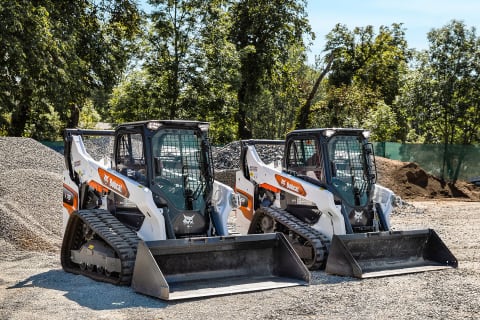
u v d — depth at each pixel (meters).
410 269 10.30
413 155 33.44
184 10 33.22
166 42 33.25
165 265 8.54
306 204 11.34
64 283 9.05
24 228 12.03
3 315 7.15
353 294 8.48
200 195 9.71
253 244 9.20
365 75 52.06
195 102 33.88
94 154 22.52
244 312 7.43
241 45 41.00
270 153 25.12
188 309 7.54
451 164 32.28
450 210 22.52
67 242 10.16
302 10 41.72
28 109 32.22
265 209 11.57
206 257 8.85
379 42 52.47
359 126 41.12
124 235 9.10
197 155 9.85
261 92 41.88
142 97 33.72
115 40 33.56
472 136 35.66
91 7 33.16
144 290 8.20
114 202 10.19
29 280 9.32
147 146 9.47
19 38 25.30
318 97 57.62
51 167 17.50
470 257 11.91
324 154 11.04
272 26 40.69
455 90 33.56
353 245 10.18
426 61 34.22
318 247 10.34
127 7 33.78
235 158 25.58
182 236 9.46
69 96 27.97
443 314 7.48
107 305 7.71
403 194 28.28
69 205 10.99
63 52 27.48
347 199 10.95
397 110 47.62
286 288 8.74
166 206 9.39
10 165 16.80
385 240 10.48
